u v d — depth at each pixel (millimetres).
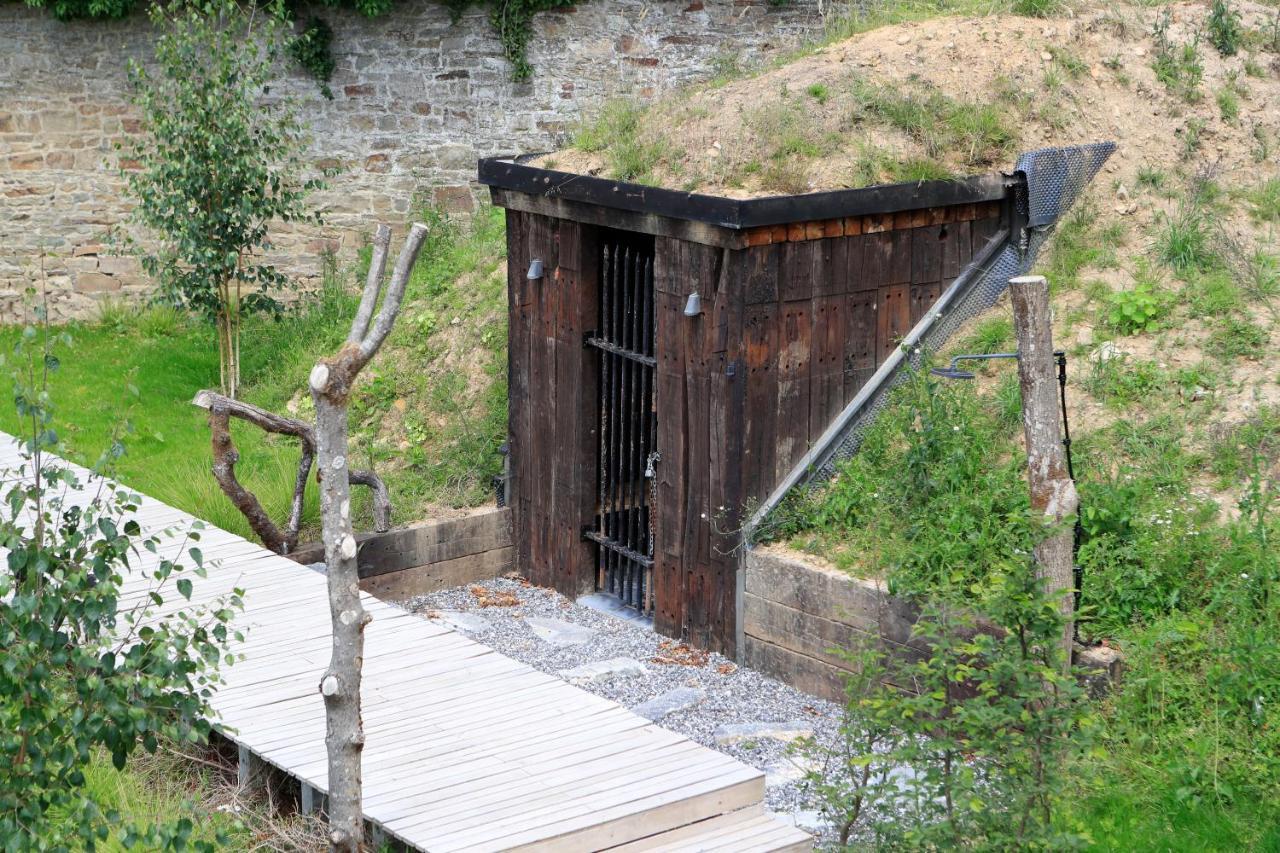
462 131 14430
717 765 6164
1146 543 7277
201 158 11930
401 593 9898
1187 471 7816
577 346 9555
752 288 8336
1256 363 8398
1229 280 8992
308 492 9836
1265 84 10766
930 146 9281
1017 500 7719
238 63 11914
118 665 4793
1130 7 11109
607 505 9867
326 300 13531
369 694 6816
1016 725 5258
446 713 6633
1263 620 6832
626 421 9664
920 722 5398
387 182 14445
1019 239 9398
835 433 8797
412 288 12312
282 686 6871
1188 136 10148
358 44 14148
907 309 9039
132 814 5625
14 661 4352
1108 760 6371
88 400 12273
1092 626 7043
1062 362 6969
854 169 8922
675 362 8781
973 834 5098
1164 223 9539
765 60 13727
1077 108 9977
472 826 5574
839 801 5520
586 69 14453
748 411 8484
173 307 12422
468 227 13953
